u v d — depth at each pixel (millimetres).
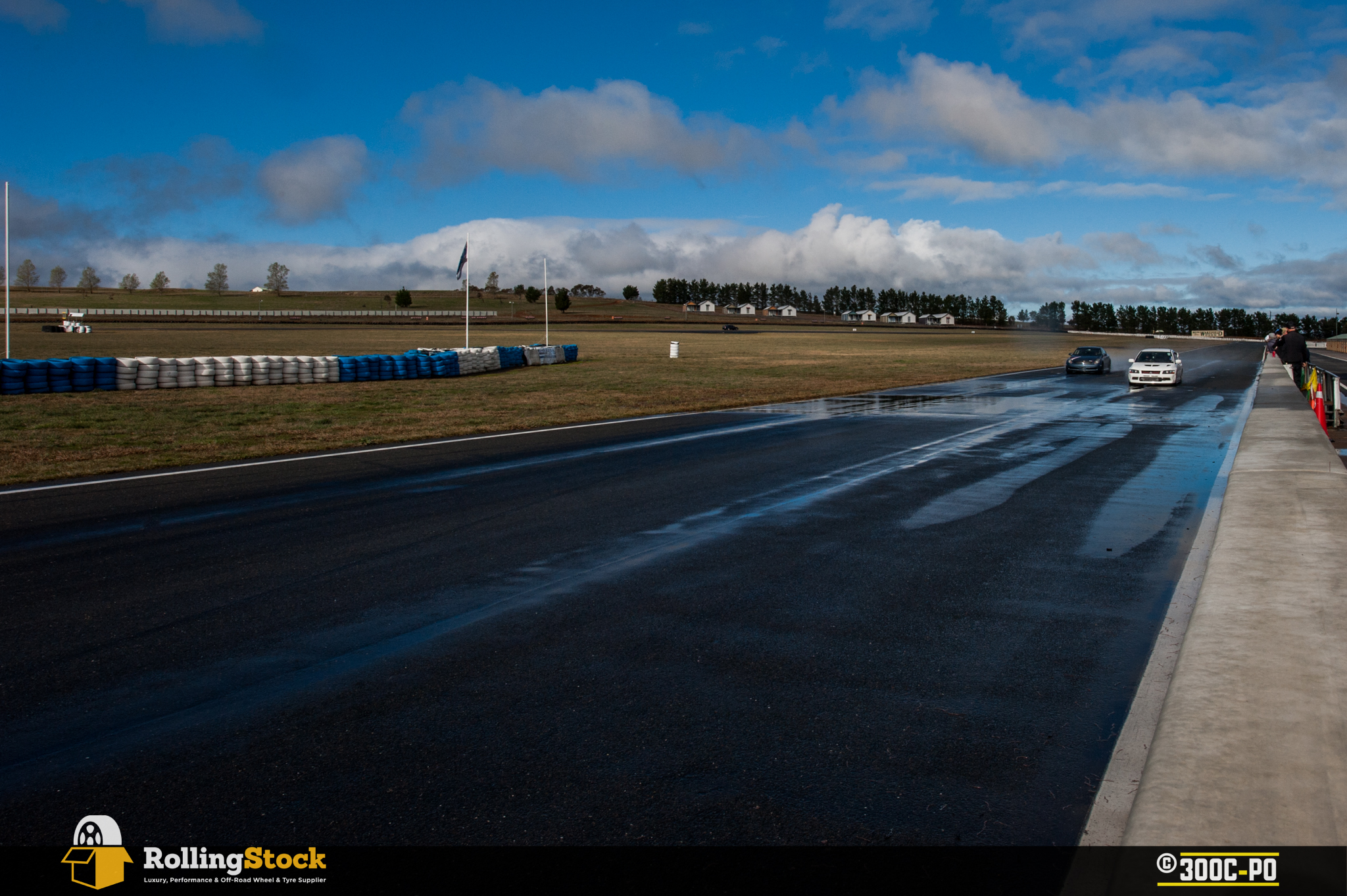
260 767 3418
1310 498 8320
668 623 5141
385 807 3119
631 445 13586
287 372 25578
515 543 7188
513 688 4176
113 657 4633
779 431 15570
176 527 7820
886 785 3244
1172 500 9078
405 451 12883
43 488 9758
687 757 3475
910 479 10461
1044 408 20266
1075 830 2936
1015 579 6062
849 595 5691
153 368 22953
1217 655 4211
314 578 6129
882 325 194375
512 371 33562
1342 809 2830
